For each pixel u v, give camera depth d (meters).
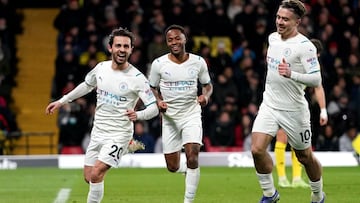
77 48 41.62
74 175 30.52
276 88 18.19
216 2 43.19
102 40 42.16
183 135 20.05
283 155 25.14
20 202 22.05
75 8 42.84
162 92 20.38
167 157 20.70
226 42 42.44
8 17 44.91
